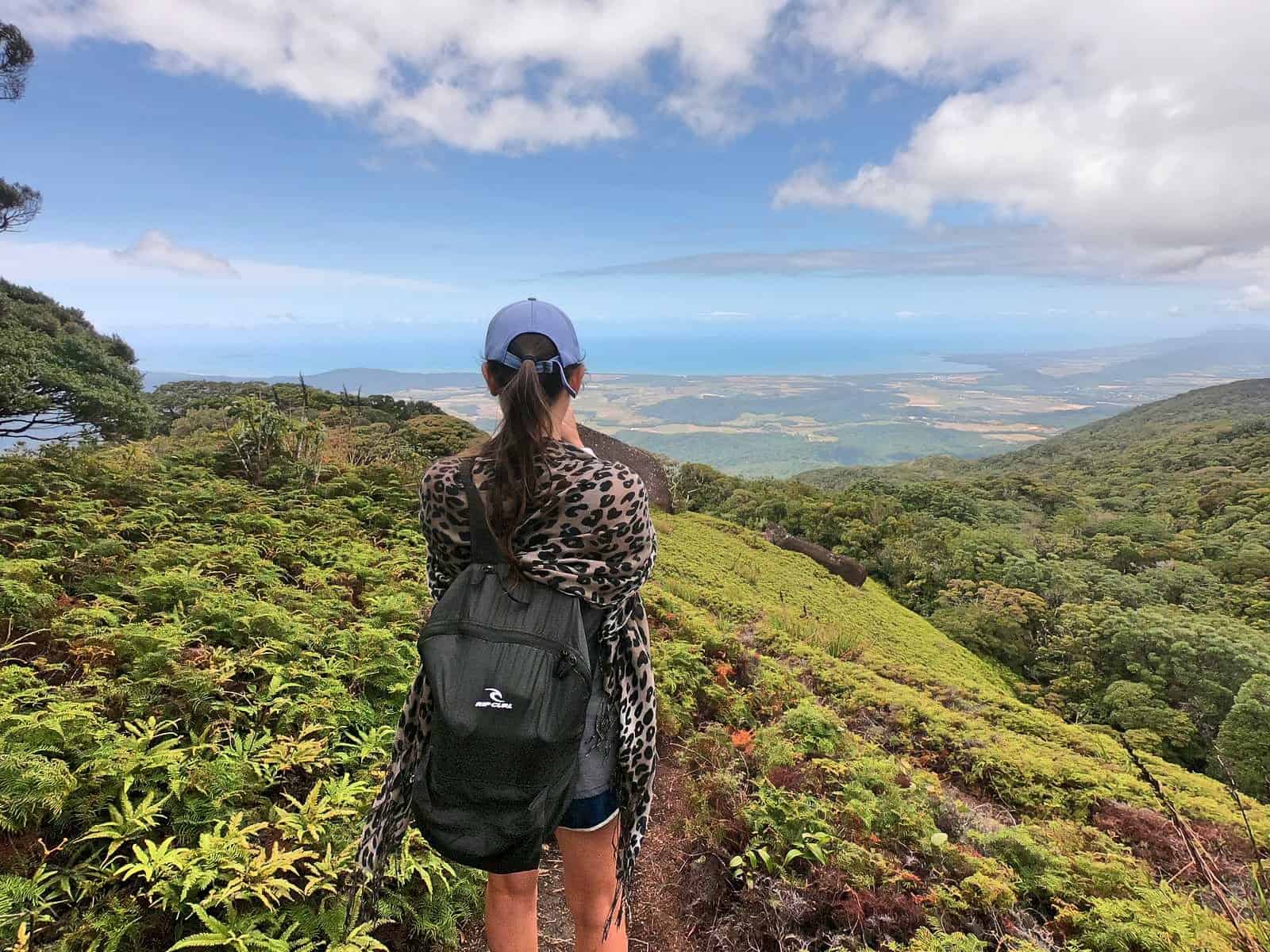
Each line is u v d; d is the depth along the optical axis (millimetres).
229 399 21938
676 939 2623
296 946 1974
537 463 1266
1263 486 62688
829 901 2688
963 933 2650
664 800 3625
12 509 5199
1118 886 3090
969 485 73812
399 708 3447
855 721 5805
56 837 2158
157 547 4758
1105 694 21656
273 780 2588
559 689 1205
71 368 22016
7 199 23125
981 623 27188
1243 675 20781
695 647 5715
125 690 2787
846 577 28297
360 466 10297
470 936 2359
